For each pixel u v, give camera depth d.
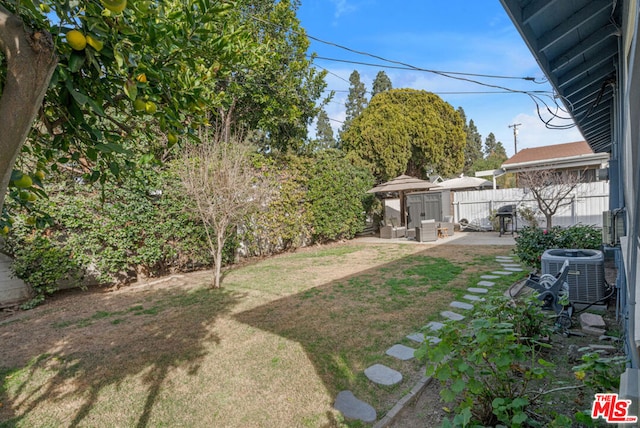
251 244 9.40
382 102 17.58
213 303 5.27
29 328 4.55
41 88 0.89
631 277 1.29
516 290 5.14
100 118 1.51
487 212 13.43
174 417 2.51
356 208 12.34
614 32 2.75
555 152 16.27
